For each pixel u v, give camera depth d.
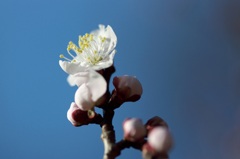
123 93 0.24
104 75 0.24
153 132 0.21
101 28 0.26
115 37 0.25
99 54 0.25
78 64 0.24
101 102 0.24
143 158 0.21
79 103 0.23
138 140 0.22
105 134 0.23
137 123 0.22
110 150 0.22
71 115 0.24
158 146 0.20
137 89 0.24
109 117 0.24
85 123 0.24
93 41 0.26
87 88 0.23
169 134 0.21
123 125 0.22
